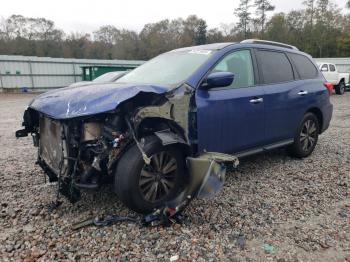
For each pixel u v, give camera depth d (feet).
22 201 13.17
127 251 9.72
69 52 188.96
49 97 12.10
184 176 12.31
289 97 16.79
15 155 20.44
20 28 193.67
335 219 11.72
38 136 14.06
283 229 11.01
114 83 12.82
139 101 11.32
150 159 11.13
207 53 14.14
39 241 10.24
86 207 12.48
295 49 18.99
